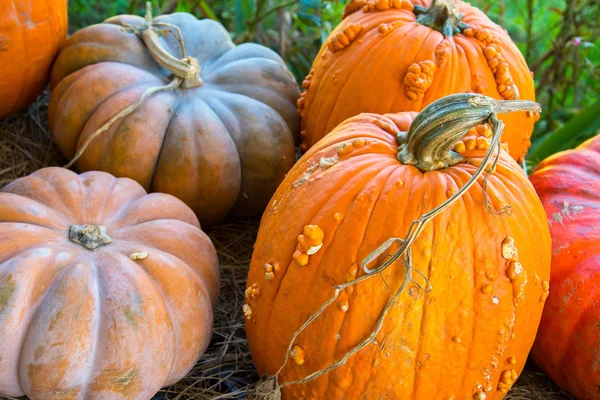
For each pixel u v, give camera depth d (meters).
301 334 0.96
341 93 1.19
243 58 1.30
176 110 1.21
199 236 1.08
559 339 1.08
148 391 0.97
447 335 0.93
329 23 1.52
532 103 0.92
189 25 1.32
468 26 1.19
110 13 1.79
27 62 1.22
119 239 1.03
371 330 0.93
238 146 1.23
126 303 0.95
